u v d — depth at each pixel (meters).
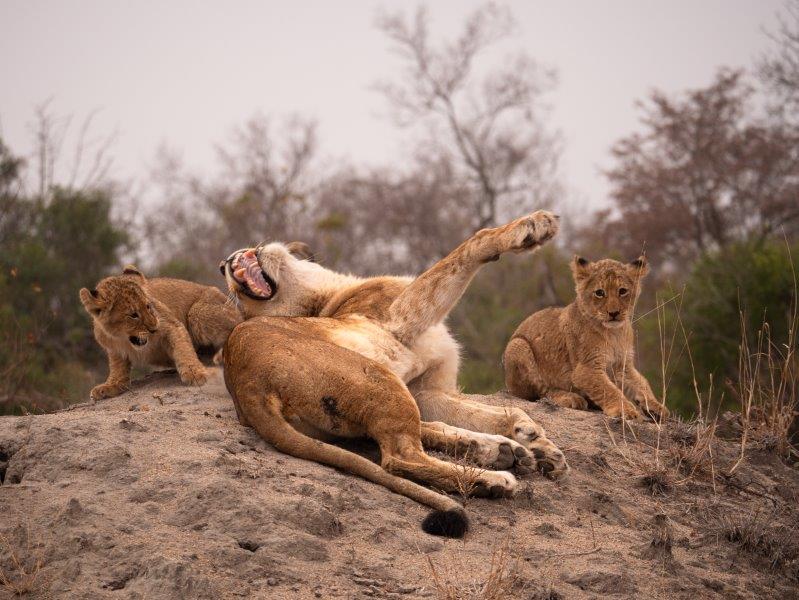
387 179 54.66
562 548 8.02
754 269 25.27
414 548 7.50
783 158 43.72
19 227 29.64
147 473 7.95
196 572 6.55
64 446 8.30
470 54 55.31
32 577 6.51
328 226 43.94
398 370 10.38
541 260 35.78
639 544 8.36
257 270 12.40
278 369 8.98
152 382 12.64
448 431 9.48
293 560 6.96
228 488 7.55
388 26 54.78
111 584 6.51
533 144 54.59
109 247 29.95
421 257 49.62
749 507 10.10
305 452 8.70
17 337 21.42
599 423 11.80
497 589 6.82
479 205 52.03
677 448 10.97
